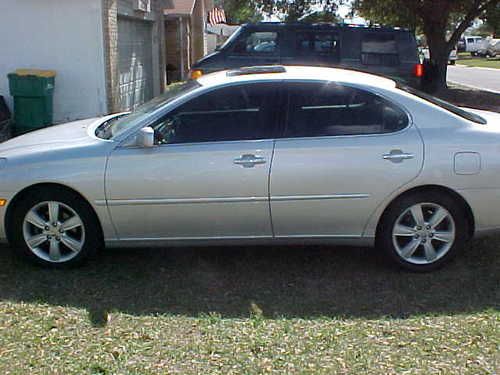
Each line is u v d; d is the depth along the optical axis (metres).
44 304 4.09
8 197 4.56
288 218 4.54
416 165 4.46
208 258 5.00
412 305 4.13
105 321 3.85
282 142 4.48
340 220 4.57
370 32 10.58
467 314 3.98
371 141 4.47
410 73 10.60
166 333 3.70
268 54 10.36
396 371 3.27
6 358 3.37
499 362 3.37
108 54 10.45
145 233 4.62
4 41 10.32
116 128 4.84
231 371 3.26
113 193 4.49
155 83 14.97
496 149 4.50
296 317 3.94
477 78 28.30
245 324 3.83
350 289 4.41
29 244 4.68
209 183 4.45
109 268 4.77
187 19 23.25
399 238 4.67
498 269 4.76
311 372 3.25
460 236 4.66
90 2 10.19
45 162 4.53
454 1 17.94
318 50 10.49
